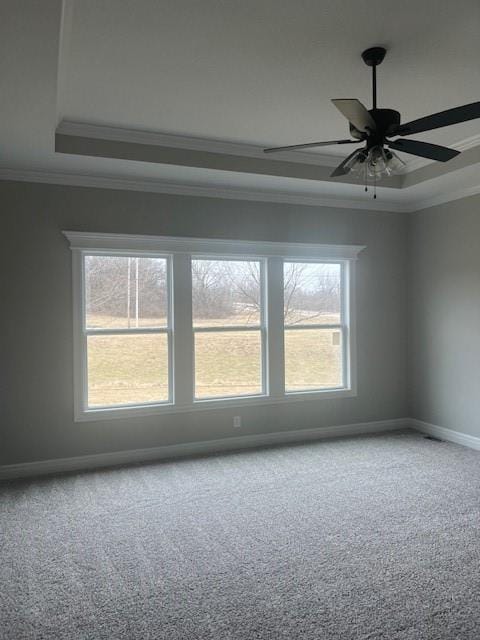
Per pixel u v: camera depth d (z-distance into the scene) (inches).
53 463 171.0
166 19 95.9
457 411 202.4
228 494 148.4
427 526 125.5
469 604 92.4
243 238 196.9
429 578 101.3
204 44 105.4
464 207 197.6
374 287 222.1
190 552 113.5
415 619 88.0
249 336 202.4
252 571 104.9
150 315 186.1
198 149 165.0
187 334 189.5
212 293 196.4
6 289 165.2
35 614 91.2
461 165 170.1
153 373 186.4
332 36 103.0
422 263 220.4
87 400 177.3
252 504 140.9
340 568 105.7
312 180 182.1
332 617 88.9
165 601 94.7
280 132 157.9
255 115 144.3
